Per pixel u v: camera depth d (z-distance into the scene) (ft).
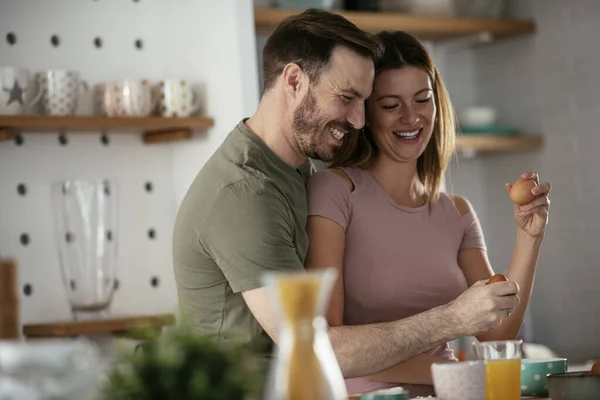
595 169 15.03
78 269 10.90
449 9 14.98
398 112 9.25
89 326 10.83
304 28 8.47
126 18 12.32
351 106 8.56
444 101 9.77
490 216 16.70
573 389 6.87
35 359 4.38
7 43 11.57
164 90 11.62
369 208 9.21
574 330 15.44
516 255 9.70
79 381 4.44
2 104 10.78
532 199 9.42
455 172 16.57
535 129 15.94
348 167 9.45
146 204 12.34
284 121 8.54
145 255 12.30
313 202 9.05
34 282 11.57
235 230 7.93
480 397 6.64
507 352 7.07
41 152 11.69
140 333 4.63
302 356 4.57
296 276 4.60
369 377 9.00
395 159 9.37
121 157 12.19
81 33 12.05
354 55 8.41
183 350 4.51
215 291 8.30
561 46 15.46
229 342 4.84
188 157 12.27
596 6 14.90
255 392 4.65
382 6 14.65
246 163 8.21
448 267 9.48
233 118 11.48
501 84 16.44
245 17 11.43
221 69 11.66
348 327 8.18
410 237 9.33
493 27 15.35
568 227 15.53
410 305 9.18
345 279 9.14
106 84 11.43
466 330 8.00
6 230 11.44
